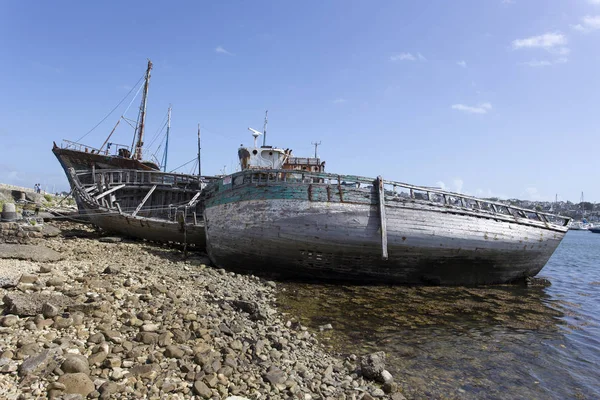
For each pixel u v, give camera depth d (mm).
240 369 6754
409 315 12516
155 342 7008
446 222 16531
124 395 5234
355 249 15648
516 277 19656
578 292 19203
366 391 6980
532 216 20531
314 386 6781
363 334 10414
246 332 8852
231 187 17094
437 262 16750
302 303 13000
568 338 11195
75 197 30562
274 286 14977
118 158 32531
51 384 5027
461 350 9750
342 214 15461
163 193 29484
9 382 5129
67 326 7047
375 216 15680
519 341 10742
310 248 15555
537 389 7852
